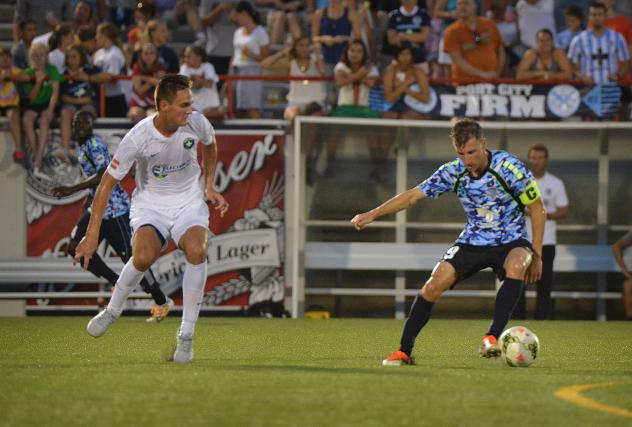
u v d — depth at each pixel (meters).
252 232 42.91
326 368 18.62
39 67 42.16
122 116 43.56
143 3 46.78
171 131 19.95
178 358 20.03
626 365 20.59
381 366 19.41
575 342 28.11
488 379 16.66
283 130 43.03
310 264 43.16
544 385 15.88
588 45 43.84
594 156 44.19
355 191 43.41
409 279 43.75
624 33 46.16
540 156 40.72
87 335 29.09
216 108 42.62
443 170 20.41
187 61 42.31
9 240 42.56
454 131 19.72
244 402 13.84
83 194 42.56
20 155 42.31
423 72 42.94
